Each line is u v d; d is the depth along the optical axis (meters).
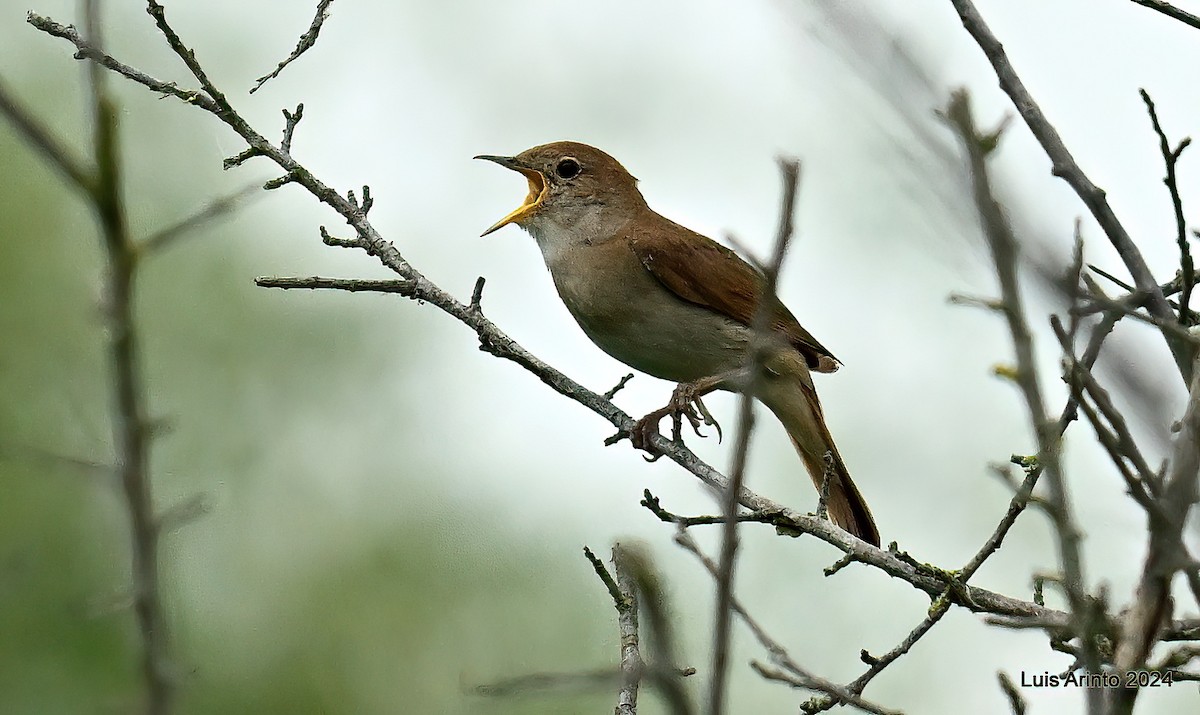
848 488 10.16
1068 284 3.79
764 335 3.95
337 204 8.84
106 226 3.33
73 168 3.32
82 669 10.80
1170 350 4.98
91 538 11.16
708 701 3.79
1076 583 3.61
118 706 3.34
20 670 10.77
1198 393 3.87
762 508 8.14
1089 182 5.89
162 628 3.25
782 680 6.60
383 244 8.86
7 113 3.32
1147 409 3.82
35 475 11.27
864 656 7.41
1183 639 5.93
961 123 3.52
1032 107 6.05
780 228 3.87
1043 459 3.56
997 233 3.45
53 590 10.99
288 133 8.75
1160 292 5.71
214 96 8.49
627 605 6.32
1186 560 3.65
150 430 3.28
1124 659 3.69
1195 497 3.69
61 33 8.00
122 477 3.25
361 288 8.77
